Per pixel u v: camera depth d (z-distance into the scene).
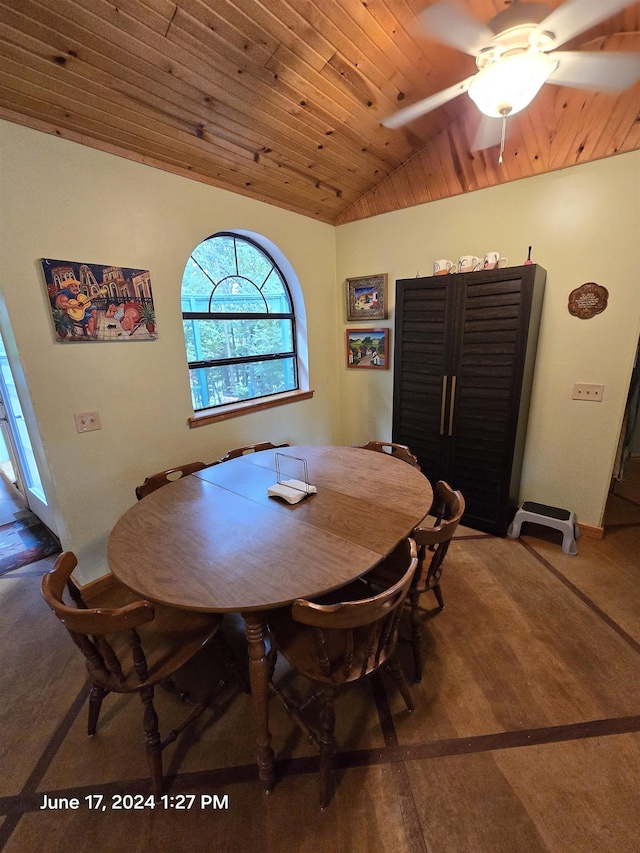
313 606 0.99
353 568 1.16
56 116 1.67
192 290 2.60
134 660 1.09
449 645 1.75
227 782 1.25
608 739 1.33
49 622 1.98
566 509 2.66
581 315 2.35
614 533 2.65
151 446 2.33
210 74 1.69
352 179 2.85
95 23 1.36
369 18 1.60
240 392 3.04
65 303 1.84
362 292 3.37
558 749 1.31
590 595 2.05
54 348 1.84
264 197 2.75
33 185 1.68
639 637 1.77
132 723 1.46
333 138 2.36
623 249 2.16
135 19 1.38
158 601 1.05
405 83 2.04
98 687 1.32
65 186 1.78
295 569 1.17
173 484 1.85
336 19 1.58
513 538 2.59
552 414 2.58
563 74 1.66
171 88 1.71
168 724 1.44
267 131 2.15
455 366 2.52
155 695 1.57
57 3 1.26
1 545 2.68
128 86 1.64
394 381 2.85
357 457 2.21
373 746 1.33
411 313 2.65
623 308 2.22
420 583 1.56
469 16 1.29
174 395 2.41
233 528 1.42
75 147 1.79
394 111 2.23
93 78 1.56
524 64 1.43
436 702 1.49
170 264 2.26
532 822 1.12
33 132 1.65
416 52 1.84
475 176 2.55
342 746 1.34
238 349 2.98
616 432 2.39
